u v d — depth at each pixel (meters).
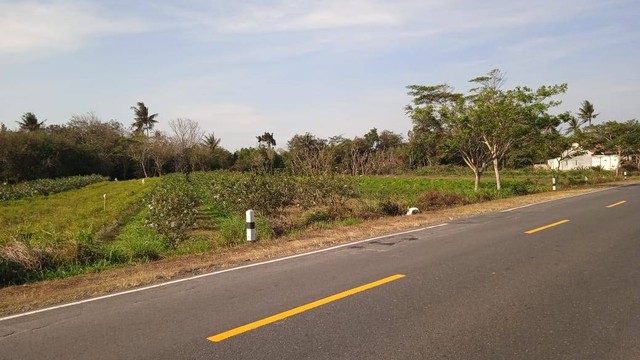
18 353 4.93
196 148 68.31
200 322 5.71
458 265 8.41
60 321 5.99
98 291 7.50
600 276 7.46
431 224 14.39
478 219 15.26
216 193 24.14
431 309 5.96
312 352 4.68
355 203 18.00
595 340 4.91
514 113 27.17
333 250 10.41
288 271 8.38
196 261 9.73
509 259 8.83
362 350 4.71
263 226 13.75
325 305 6.21
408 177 54.69
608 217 14.52
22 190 37.16
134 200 27.17
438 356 4.55
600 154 67.56
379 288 6.97
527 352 4.63
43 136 61.66
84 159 66.19
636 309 5.87
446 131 30.80
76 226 17.58
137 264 9.87
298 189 20.06
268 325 5.50
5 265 8.82
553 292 6.63
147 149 67.94
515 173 58.97
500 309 5.93
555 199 22.33
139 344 5.06
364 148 66.56
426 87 31.16
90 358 4.73
